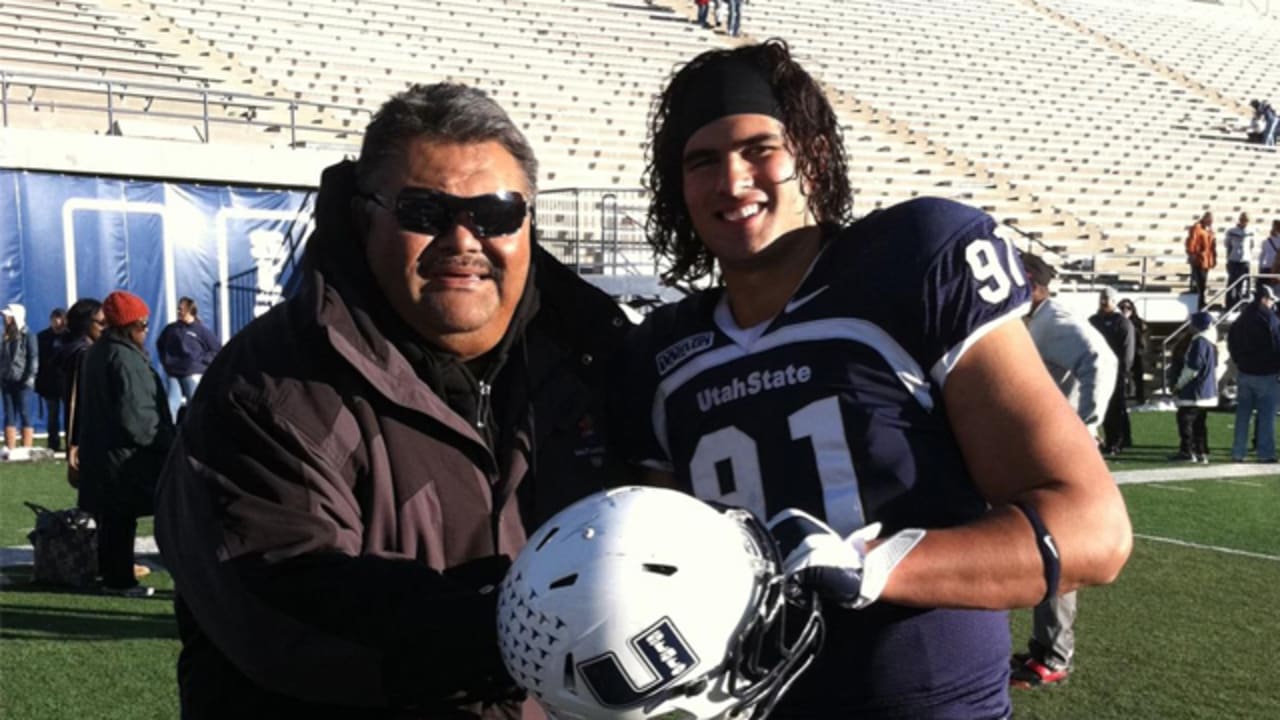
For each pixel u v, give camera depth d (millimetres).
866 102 24156
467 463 1858
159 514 1838
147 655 4934
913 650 1698
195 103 15656
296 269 13805
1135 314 16281
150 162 12938
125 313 6031
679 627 1380
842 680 1706
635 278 13961
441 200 1790
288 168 13781
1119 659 5047
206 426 1714
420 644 1584
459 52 20688
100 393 5961
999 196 22172
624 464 2051
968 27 29641
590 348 2084
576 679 1398
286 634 1617
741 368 1833
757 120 1824
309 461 1688
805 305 1799
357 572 1630
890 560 1415
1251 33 35250
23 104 12922
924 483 1698
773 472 1769
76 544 6164
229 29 18344
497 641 1564
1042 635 4668
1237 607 5973
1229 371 17359
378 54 19469
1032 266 4711
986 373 1641
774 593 1441
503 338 1949
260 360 1749
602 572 1395
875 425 1708
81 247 12422
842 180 1913
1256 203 24766
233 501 1650
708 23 25188
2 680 4559
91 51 16062
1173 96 28891
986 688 1756
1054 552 1416
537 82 20625
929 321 1680
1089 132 25734
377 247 1843
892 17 28891
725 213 1842
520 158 1893
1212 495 9625
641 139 19719
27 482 9695
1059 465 1539
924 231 1741
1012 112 25656
